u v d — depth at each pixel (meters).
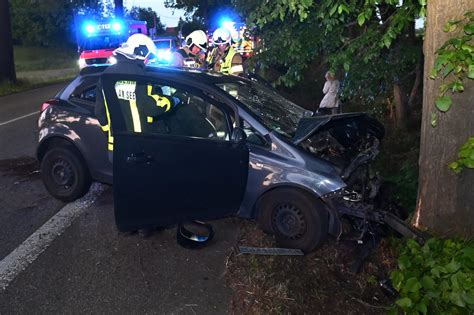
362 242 3.89
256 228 4.53
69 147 5.03
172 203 3.94
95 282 3.60
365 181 4.15
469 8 2.87
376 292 3.48
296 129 4.29
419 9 4.04
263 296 3.38
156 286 3.55
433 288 2.76
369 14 4.20
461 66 2.74
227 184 4.00
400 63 5.94
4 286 3.51
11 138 8.41
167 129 4.17
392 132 8.77
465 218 3.19
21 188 5.69
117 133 3.79
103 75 4.05
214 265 3.88
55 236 4.37
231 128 4.10
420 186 3.46
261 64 5.55
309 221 3.93
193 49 10.16
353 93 6.22
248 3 5.65
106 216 4.86
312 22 5.19
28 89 18.36
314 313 3.21
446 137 3.15
